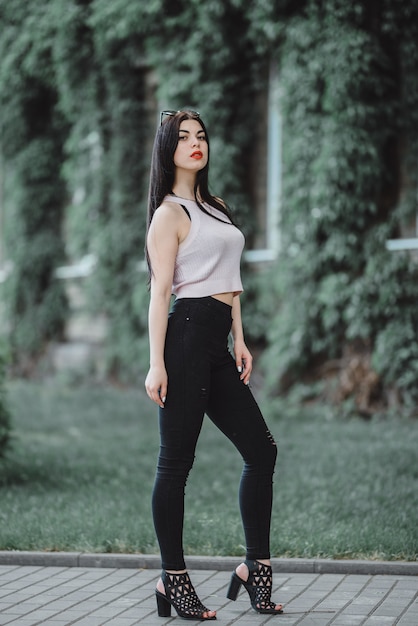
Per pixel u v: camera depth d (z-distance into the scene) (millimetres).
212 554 6113
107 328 16328
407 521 6734
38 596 5359
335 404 12727
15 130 17906
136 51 15477
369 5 12344
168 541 4945
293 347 13219
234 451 10141
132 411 13539
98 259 16219
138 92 15961
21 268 18062
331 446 10125
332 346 13055
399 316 12539
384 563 5723
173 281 5074
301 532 6457
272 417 12469
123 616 4957
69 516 7109
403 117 12477
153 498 4965
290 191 13086
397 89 12531
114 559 6051
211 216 5098
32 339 17938
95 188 16312
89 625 4781
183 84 14367
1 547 6355
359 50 12250
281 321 13398
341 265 12977
